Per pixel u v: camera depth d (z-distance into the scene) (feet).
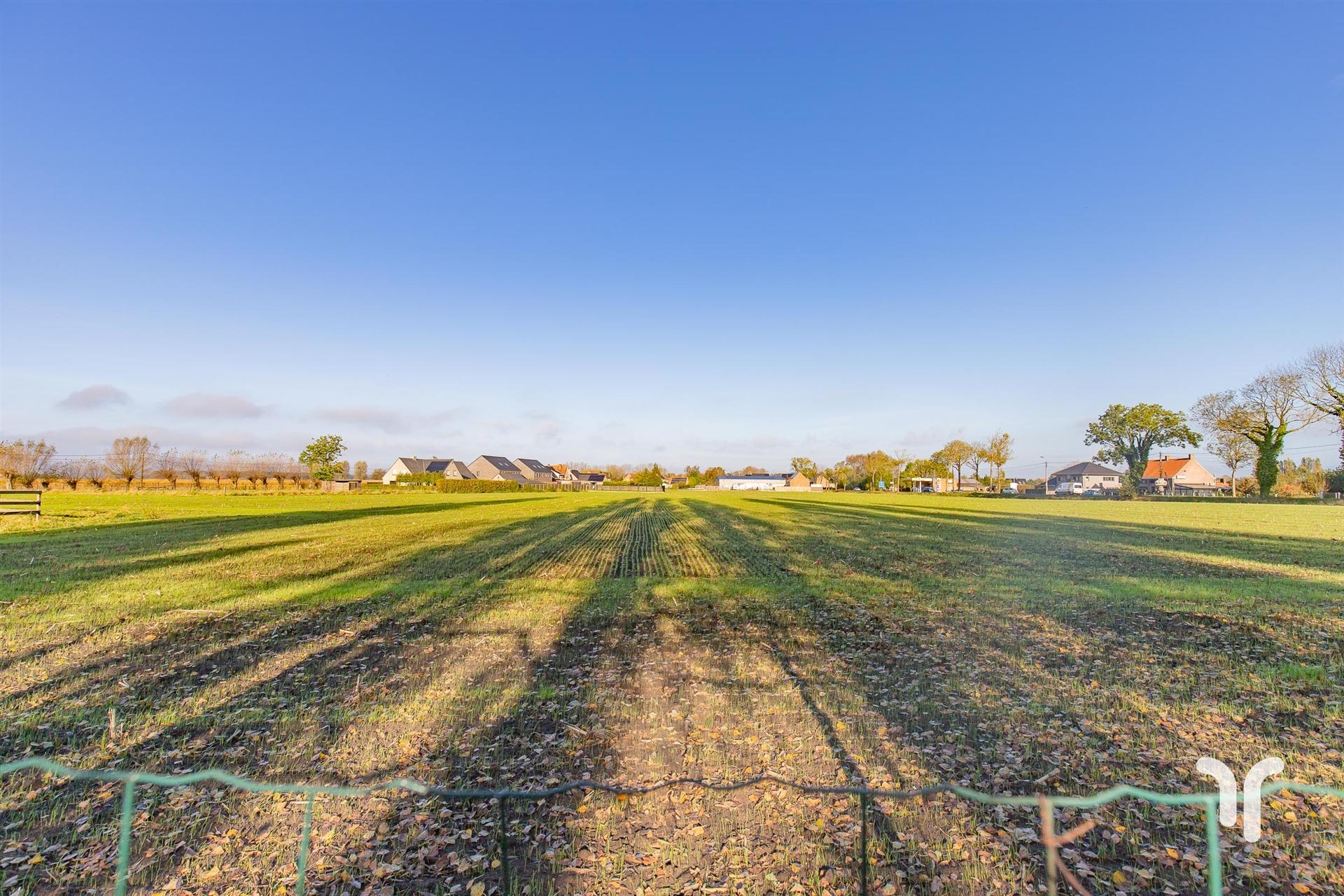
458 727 20.11
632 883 12.82
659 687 23.48
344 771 17.37
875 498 221.46
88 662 26.45
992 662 26.37
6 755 18.35
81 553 57.26
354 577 46.19
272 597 38.27
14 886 12.77
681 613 34.81
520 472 416.67
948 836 14.06
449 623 32.65
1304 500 185.26
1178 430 276.82
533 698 22.41
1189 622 32.71
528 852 13.79
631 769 17.30
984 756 17.95
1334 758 17.75
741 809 15.20
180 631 31.01
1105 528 88.69
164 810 15.35
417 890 12.68
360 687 23.53
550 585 42.75
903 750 18.33
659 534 78.54
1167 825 14.34
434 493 239.50
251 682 24.11
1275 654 27.17
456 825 14.67
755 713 21.07
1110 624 32.40
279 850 13.93
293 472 272.10
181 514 106.52
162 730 19.99
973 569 50.29
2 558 53.98
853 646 28.60
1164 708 21.27
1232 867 12.95
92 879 13.01
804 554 59.41
